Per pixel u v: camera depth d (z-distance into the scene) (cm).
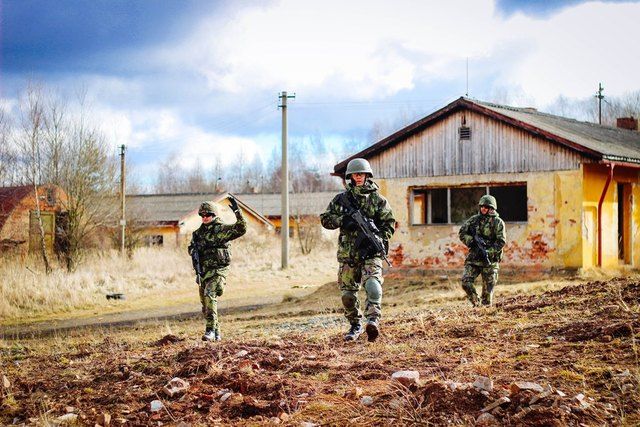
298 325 1230
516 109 2269
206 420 464
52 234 2911
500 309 909
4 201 2858
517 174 1898
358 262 739
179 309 1808
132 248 3125
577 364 519
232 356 653
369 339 694
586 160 1775
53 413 524
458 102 1983
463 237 1156
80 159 2561
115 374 641
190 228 4256
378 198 747
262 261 3241
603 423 393
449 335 727
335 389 507
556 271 1811
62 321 1672
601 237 1867
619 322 642
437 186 2039
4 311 1777
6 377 665
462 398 439
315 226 3866
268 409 474
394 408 443
